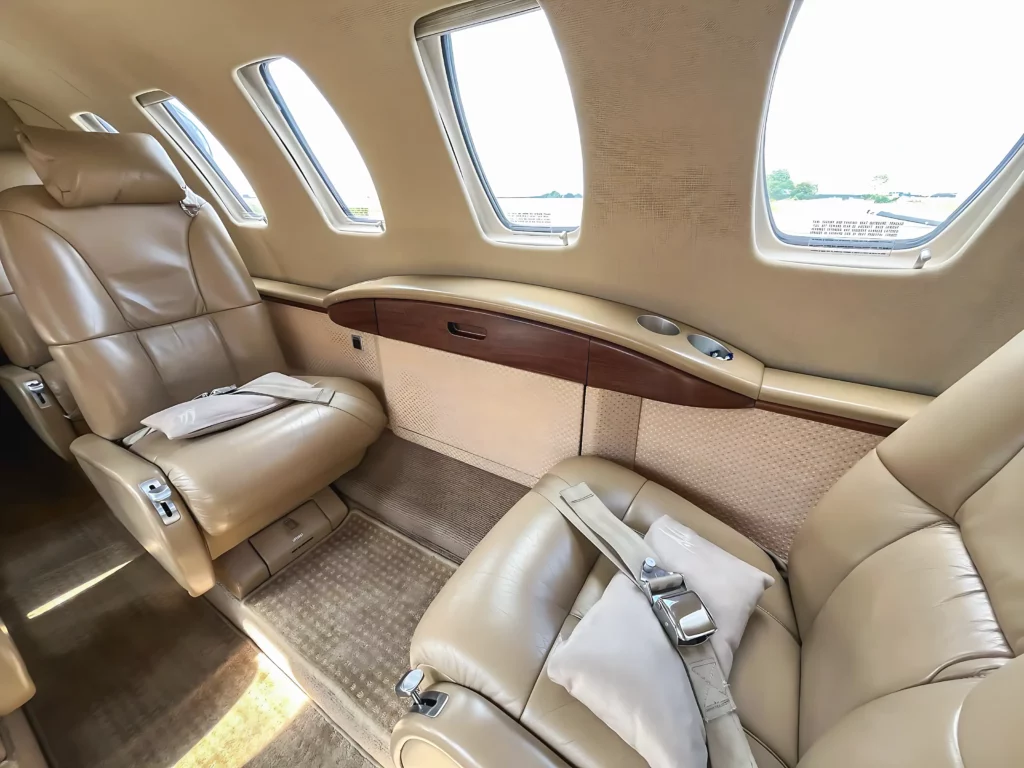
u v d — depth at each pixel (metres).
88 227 1.55
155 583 1.71
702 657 0.83
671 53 0.92
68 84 1.93
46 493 2.21
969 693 0.53
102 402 1.50
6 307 1.98
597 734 0.75
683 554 1.01
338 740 1.23
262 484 1.42
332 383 1.87
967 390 0.77
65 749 1.21
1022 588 0.58
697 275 1.25
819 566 0.92
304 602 1.50
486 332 1.48
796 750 0.77
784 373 1.24
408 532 1.76
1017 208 0.86
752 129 0.96
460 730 0.75
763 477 1.29
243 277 1.94
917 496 0.79
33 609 1.62
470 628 0.90
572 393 1.51
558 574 1.05
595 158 1.17
